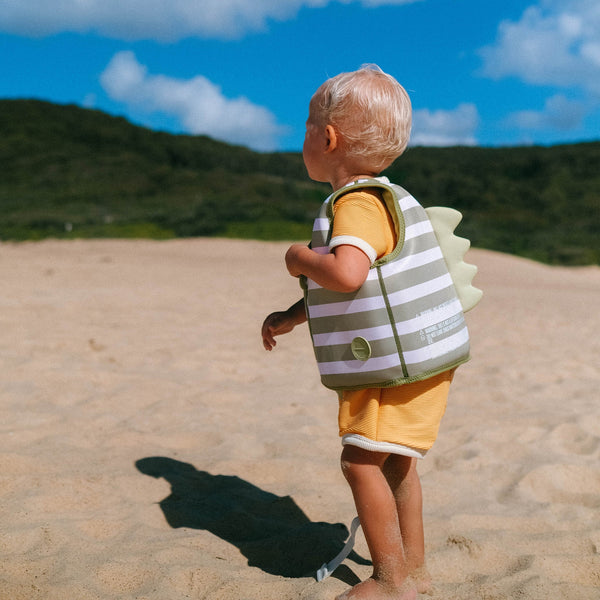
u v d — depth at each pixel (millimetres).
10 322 5391
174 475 2549
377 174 1725
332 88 1640
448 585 1814
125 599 1630
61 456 2627
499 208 32312
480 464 2799
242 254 17641
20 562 1778
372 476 1601
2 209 27594
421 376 1535
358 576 1847
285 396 3809
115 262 14078
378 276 1528
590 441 3100
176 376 4102
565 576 1903
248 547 2004
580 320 7621
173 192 30641
